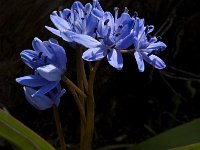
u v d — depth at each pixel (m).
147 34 0.16
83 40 0.15
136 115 0.28
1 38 0.22
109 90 0.27
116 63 0.15
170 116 0.28
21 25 0.22
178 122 0.28
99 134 0.28
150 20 0.26
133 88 0.28
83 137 0.17
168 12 0.26
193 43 0.28
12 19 0.21
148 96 0.28
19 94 0.23
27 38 0.22
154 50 0.16
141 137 0.28
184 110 0.28
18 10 0.21
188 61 0.29
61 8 0.22
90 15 0.15
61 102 0.26
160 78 0.28
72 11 0.16
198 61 0.29
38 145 0.17
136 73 0.27
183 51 0.28
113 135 0.28
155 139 0.19
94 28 0.15
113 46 0.15
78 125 0.27
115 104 0.28
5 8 0.21
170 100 0.29
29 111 0.25
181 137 0.19
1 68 0.22
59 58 0.15
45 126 0.26
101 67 0.24
